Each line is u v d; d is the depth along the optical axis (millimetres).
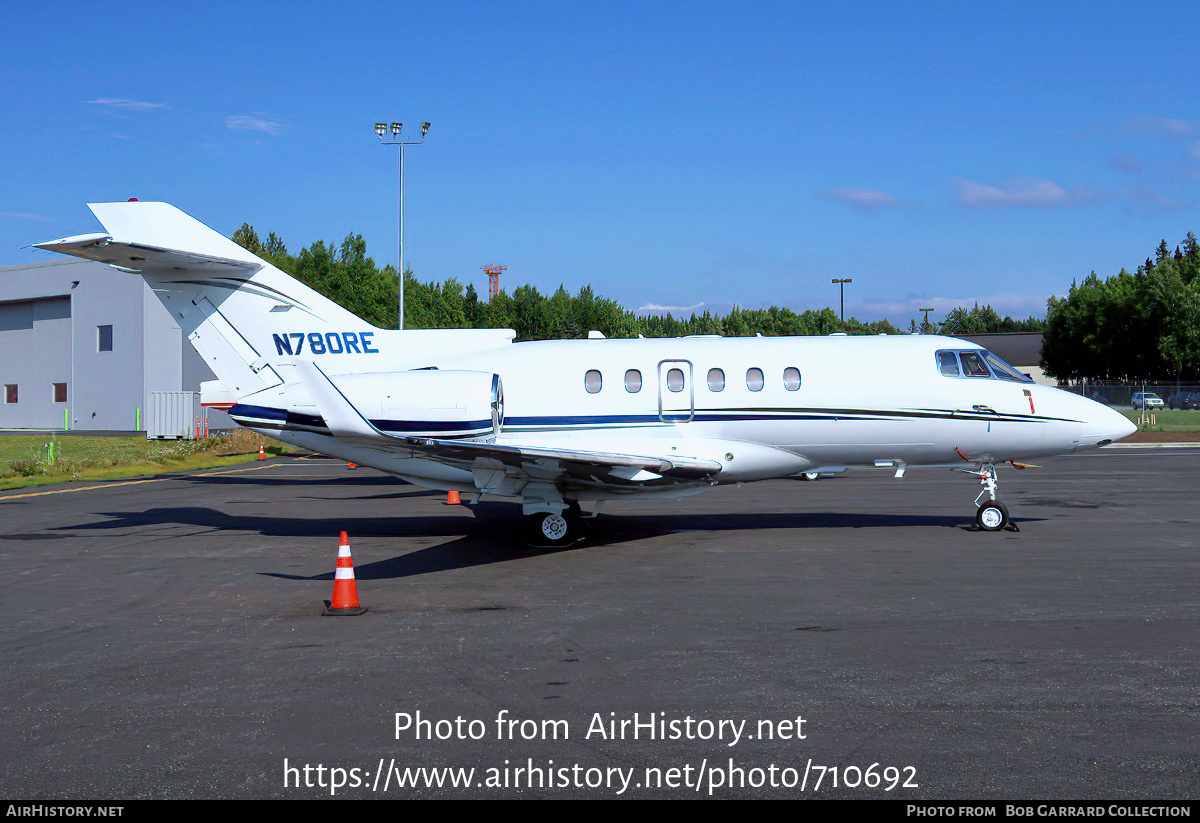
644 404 13922
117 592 9906
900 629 7875
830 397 13820
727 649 7305
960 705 5895
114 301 46594
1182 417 48375
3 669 7031
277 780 4887
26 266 49688
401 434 12922
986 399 13781
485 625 8211
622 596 9367
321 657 7242
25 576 10867
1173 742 5246
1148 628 7828
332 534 14117
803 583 9898
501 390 13812
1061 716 5680
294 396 14000
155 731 5629
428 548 12641
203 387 14773
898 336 14523
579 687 6375
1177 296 58781
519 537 13578
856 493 19250
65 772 5012
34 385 50625
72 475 24547
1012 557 11359
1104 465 26750
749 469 14148
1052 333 70188
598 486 12898
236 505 18094
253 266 14570
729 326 117312
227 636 7961
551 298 91688
